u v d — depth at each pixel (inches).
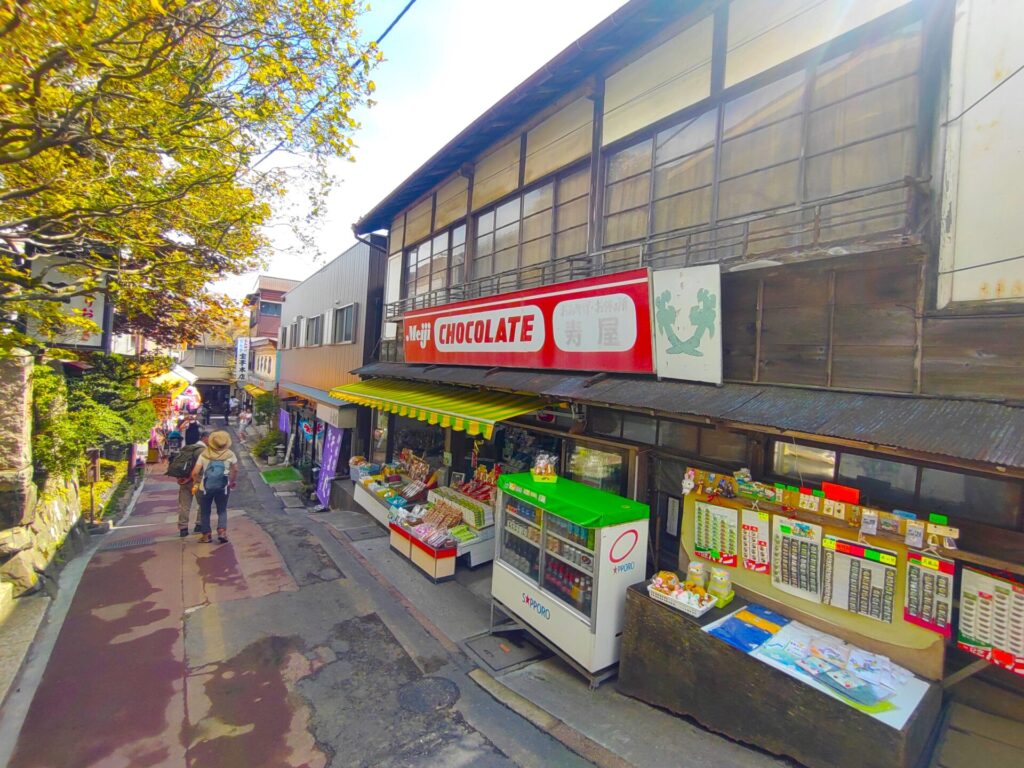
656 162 201.3
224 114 184.9
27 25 118.6
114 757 136.2
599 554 163.9
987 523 120.2
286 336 884.6
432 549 263.6
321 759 138.4
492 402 250.1
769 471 163.5
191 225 240.2
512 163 292.4
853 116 142.3
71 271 256.2
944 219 117.4
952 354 116.3
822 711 113.4
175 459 330.6
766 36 163.6
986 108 109.8
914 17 129.6
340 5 171.2
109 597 231.1
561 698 163.5
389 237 468.4
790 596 147.4
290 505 512.4
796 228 152.5
